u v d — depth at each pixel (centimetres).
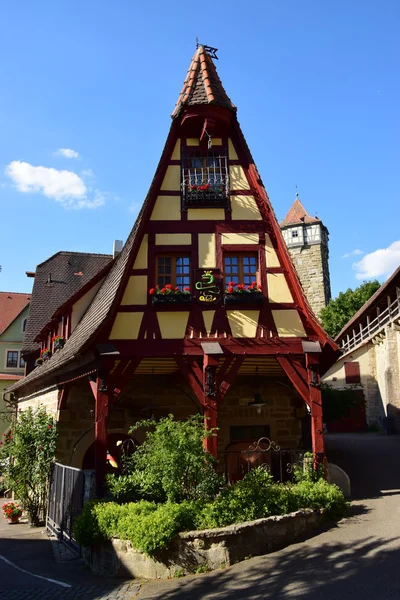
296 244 5506
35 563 919
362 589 609
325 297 5341
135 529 759
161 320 1138
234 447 1394
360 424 3334
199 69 1316
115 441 1387
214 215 1208
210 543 756
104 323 1104
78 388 1395
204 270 1170
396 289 2603
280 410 1430
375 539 786
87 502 924
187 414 1398
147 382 1405
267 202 1210
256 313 1159
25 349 2009
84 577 805
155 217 1200
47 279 2231
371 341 3272
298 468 1085
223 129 1264
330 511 920
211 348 1109
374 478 1318
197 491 854
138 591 698
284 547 802
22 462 1361
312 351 1123
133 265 1168
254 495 858
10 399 2203
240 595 636
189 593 664
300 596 609
